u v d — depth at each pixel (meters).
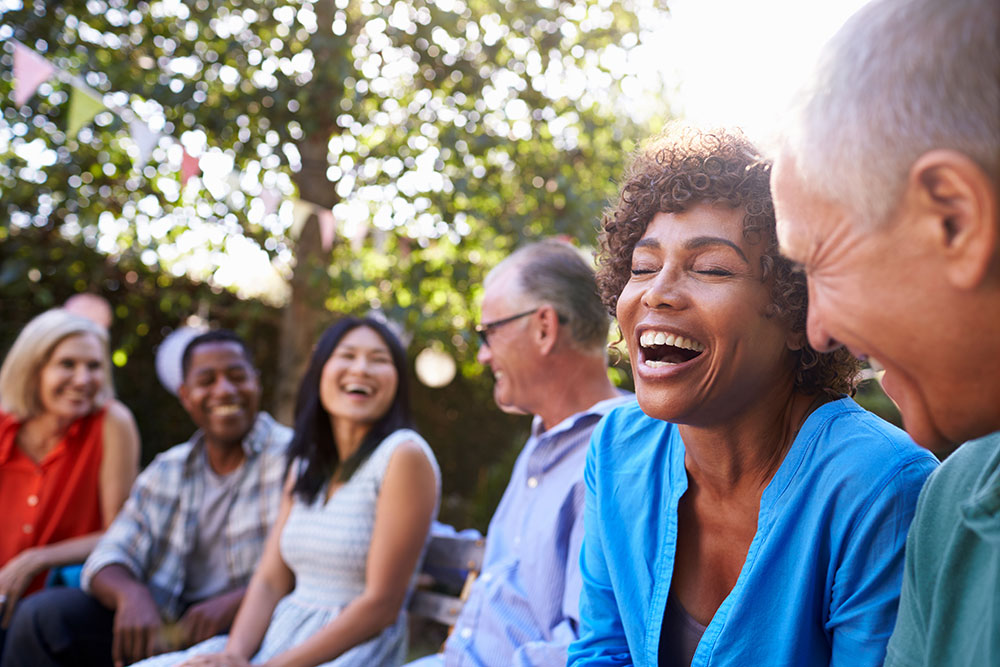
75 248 5.64
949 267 0.59
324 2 4.81
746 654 1.05
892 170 0.60
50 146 4.96
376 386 2.41
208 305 5.97
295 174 5.03
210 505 2.90
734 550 1.13
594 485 1.34
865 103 0.61
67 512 3.18
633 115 5.86
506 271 2.11
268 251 4.96
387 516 2.27
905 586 0.89
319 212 4.39
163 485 2.90
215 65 4.93
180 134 4.81
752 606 1.05
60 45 4.69
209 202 4.95
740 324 1.03
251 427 2.95
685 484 1.16
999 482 0.72
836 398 1.11
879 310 0.63
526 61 5.07
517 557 1.91
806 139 0.65
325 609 2.32
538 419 2.13
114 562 2.77
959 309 0.60
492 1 4.92
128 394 6.74
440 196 4.99
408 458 2.32
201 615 2.62
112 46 4.87
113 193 5.33
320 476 2.46
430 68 5.14
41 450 3.23
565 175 5.31
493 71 5.11
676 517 1.16
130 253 5.64
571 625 1.67
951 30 0.59
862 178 0.61
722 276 1.04
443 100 5.09
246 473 2.91
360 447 2.39
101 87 4.62
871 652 0.98
